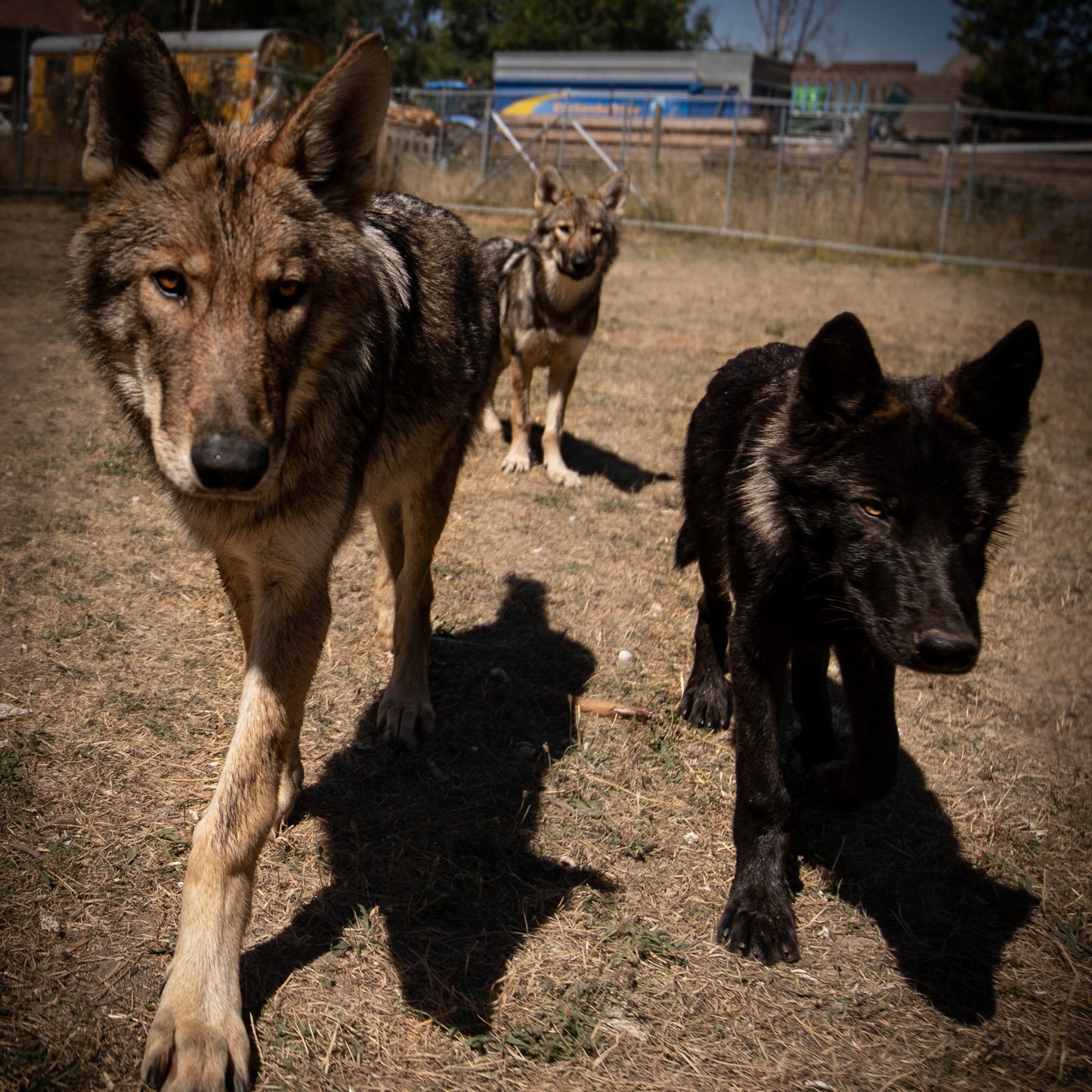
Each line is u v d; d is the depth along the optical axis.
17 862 2.79
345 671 4.08
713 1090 2.46
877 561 2.72
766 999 2.78
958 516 2.71
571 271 6.44
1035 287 17.77
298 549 2.62
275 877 2.93
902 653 2.62
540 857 3.20
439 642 4.40
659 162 22.48
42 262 10.86
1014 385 2.78
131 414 2.71
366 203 2.80
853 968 2.95
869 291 15.45
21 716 3.40
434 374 3.62
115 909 2.70
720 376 4.01
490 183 21.25
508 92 26.84
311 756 3.54
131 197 2.48
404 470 3.59
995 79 32.84
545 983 2.71
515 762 3.67
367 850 3.10
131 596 4.29
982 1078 2.61
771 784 3.04
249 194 2.44
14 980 2.43
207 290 2.36
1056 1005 2.88
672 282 14.89
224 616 4.25
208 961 2.30
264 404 2.31
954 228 20.16
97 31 19.14
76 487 5.26
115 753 3.31
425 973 2.67
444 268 3.88
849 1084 2.54
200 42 19.16
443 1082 2.37
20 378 6.98
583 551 5.52
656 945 2.89
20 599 4.10
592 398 8.46
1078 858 3.56
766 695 3.08
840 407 2.85
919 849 3.53
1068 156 22.36
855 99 34.16
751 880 3.03
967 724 4.32
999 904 3.30
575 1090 2.40
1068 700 4.57
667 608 5.03
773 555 3.01
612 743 3.86
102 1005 2.41
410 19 45.00
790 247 20.14
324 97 2.57
